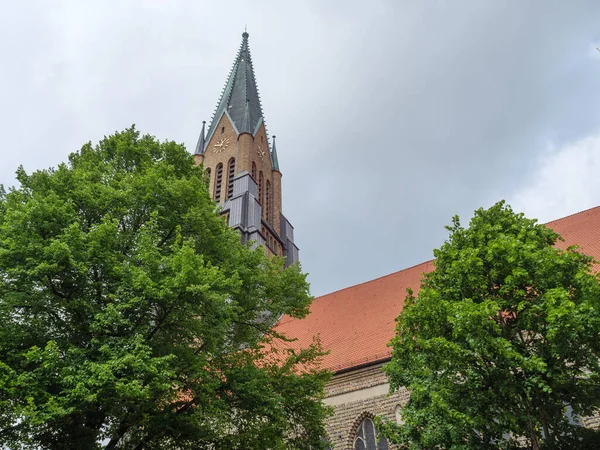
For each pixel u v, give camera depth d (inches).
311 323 1198.3
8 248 531.8
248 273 691.4
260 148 2162.9
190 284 531.5
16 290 536.4
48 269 502.9
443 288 617.3
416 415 546.9
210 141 2162.9
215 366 629.3
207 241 680.4
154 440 606.5
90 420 560.7
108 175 671.8
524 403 508.1
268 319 755.4
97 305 555.2
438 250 649.0
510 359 490.0
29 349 500.4
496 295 565.3
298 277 762.8
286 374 721.6
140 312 546.9
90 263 540.4
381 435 620.4
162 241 660.1
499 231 624.7
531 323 519.2
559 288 495.8
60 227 563.5
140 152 754.8
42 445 534.0
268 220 2052.2
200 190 709.3
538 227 624.4
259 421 671.8
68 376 461.4
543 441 514.3
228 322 614.5
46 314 564.7
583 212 1085.1
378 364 924.0
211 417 650.2
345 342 1051.3
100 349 485.4
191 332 604.4
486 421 503.5
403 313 630.5
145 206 654.5
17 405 459.8
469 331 507.2
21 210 562.3
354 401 920.3
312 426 714.2
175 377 552.4
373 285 1222.9
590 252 938.1
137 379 498.0
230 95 2267.5
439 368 562.6
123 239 610.2
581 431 516.7
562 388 518.0
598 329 464.4
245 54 2449.6
